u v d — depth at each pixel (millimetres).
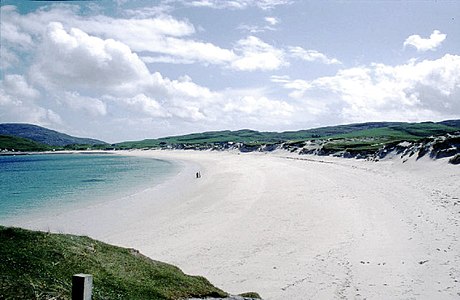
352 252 21281
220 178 59031
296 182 48562
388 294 16172
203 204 37188
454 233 22953
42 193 49375
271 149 121562
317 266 19609
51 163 122688
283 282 17953
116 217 33719
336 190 40781
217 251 22688
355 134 183875
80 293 10109
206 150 168750
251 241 24234
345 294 16438
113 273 14070
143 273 14859
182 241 25094
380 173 52406
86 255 14914
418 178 43938
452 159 45438
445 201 31109
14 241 14328
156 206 38062
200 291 14625
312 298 16266
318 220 28406
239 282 18203
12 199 44625
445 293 15852
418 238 22719
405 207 30500
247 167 76188
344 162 71438
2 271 11945
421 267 18578
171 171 80125
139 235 27328
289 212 31391
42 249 14219
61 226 30875
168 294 13641
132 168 92438
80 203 41156
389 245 22031
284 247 22781
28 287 11406
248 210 32906
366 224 26609
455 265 18422
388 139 114938
